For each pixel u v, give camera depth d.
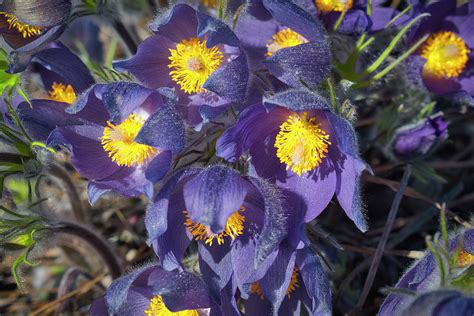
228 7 0.42
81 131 0.41
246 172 0.41
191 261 0.41
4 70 0.43
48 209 0.45
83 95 0.39
